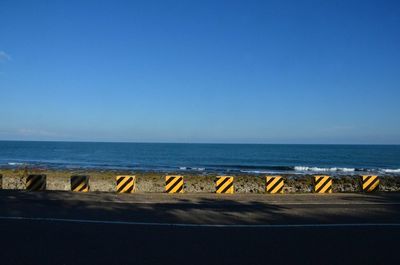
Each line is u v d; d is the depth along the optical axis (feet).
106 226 26.00
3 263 17.80
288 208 34.76
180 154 283.38
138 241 22.15
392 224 27.94
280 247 21.35
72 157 233.55
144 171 119.55
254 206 35.76
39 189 46.09
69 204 35.45
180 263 18.24
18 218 28.37
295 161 210.79
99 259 18.61
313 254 20.10
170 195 43.34
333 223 28.14
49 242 21.63
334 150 367.04
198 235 23.85
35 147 404.98
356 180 75.25
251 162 200.75
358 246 21.77
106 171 111.55
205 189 67.97
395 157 249.55
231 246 21.36
